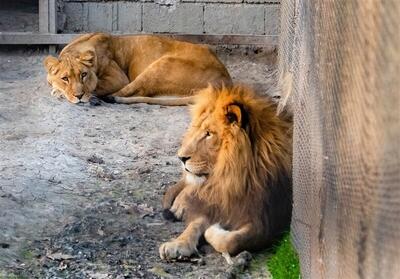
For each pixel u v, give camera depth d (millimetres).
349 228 4863
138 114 17328
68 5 22125
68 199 11727
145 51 19500
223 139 9375
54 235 10320
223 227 9742
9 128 15375
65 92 17719
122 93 18641
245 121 9336
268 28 22328
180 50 19375
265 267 9281
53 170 12953
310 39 7312
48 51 21562
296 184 8531
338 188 5316
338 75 5355
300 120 8148
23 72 20266
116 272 9211
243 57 22047
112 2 22234
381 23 3910
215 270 9227
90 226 10625
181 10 22297
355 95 4688
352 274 4762
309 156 7227
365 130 4359
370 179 4227
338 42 5379
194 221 9898
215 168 9484
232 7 22281
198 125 9539
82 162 13602
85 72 17875
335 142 5461
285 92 11492
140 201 11859
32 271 9188
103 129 15906
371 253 4203
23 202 11352
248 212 9516
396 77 3631
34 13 24125
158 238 10359
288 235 9570
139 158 14180
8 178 12297
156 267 9375
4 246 9789
